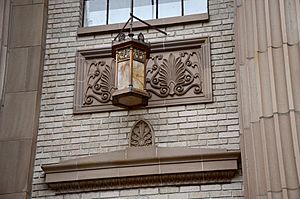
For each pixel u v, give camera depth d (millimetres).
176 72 9672
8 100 9703
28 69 9938
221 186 8742
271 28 8367
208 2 10250
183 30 10023
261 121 7984
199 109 9375
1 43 9883
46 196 9133
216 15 10078
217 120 9250
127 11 10664
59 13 10586
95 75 9914
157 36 10031
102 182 8992
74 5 10633
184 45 9844
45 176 9203
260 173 7844
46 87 9977
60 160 9375
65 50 10234
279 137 7723
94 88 9820
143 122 9414
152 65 9766
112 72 9875
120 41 9109
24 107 9633
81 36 10312
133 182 8938
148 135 9312
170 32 10039
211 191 8727
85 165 9086
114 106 9609
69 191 9102
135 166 8961
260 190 7762
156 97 9547
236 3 9359
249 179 8055
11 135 9445
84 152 9383
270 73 8109
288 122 7785
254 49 8484
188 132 9234
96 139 9445
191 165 8820
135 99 9070
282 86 7992
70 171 9109
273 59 8180
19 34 10234
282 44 8195
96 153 9336
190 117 9344
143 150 9055
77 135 9523
